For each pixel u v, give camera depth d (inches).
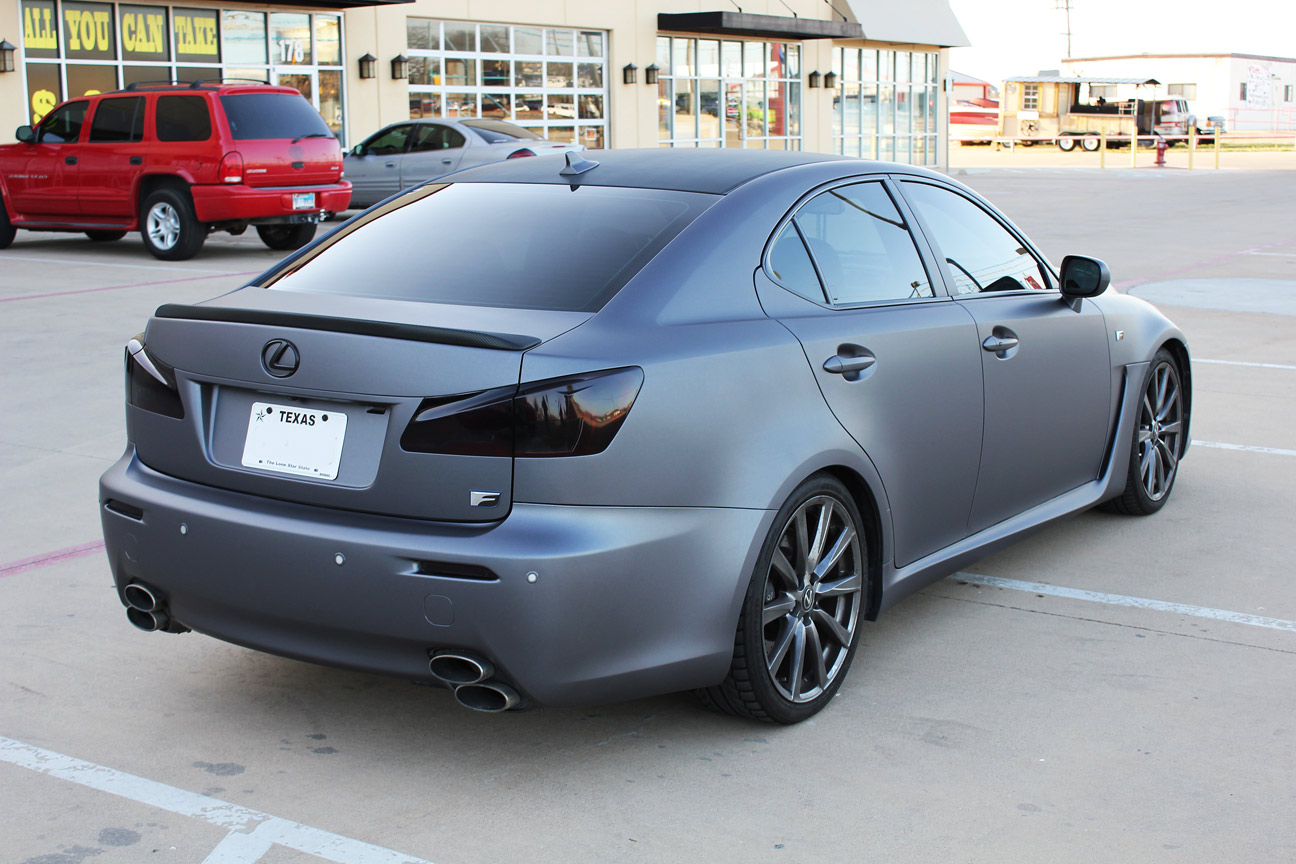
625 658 117.8
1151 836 113.9
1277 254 609.9
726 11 1062.4
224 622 126.8
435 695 144.7
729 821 116.6
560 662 113.9
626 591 115.9
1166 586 179.0
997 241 176.2
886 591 147.7
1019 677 148.5
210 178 540.7
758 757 129.0
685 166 148.5
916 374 147.3
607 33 1030.4
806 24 1135.0
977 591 177.9
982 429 160.4
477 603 112.0
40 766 126.7
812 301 138.9
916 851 111.5
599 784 123.5
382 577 114.4
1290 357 347.6
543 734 134.4
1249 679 147.9
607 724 136.8
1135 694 143.8
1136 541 198.8
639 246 131.0
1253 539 199.3
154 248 563.2
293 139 560.7
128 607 135.8
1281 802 120.0
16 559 186.9
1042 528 179.8
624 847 112.3
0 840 112.9
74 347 350.0
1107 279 176.2
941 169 1456.7
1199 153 1968.5
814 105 1250.0
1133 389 197.8
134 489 130.7
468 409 113.0
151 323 134.3
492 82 949.8
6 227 602.9
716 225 134.0
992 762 127.7
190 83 570.9
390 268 137.4
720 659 124.9
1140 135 1989.4
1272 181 1246.9
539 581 111.3
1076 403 182.7
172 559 126.9
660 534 117.6
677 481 118.7
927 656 154.8
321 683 147.6
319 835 114.3
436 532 114.3
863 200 153.1
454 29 919.7
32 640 158.1
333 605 117.3
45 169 584.1
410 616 114.3
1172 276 525.7
